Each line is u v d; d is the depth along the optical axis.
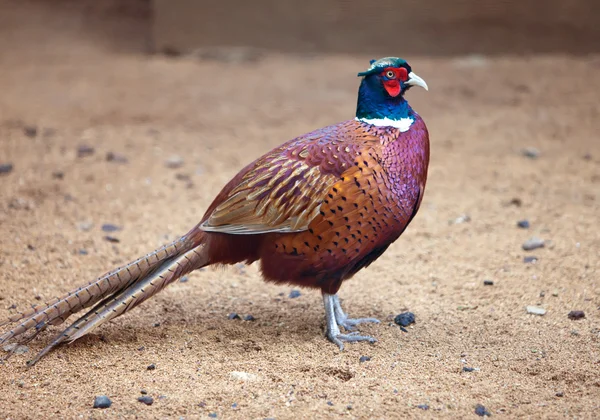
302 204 7.54
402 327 8.57
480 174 14.01
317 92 19.81
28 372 7.35
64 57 23.42
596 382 7.21
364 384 7.15
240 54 23.72
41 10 27.41
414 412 6.64
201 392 6.98
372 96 7.89
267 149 15.41
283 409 6.69
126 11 27.47
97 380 7.21
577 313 8.66
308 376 7.32
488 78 20.58
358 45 24.09
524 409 6.72
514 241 11.02
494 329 8.48
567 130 16.39
